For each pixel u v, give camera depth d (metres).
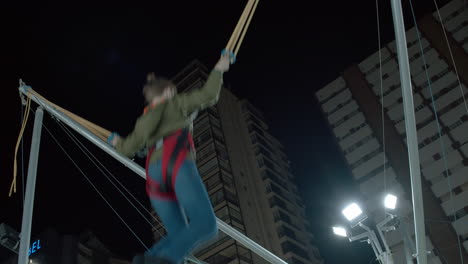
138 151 2.70
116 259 57.00
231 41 2.71
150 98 2.65
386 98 60.81
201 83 61.72
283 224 58.97
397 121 58.53
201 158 57.91
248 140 66.25
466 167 50.66
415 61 60.50
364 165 57.38
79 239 53.75
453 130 53.50
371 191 55.19
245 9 2.79
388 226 17.17
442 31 60.72
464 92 55.47
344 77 65.69
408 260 16.33
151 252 2.32
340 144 60.59
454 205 48.84
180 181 2.29
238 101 70.88
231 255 49.88
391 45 64.38
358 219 17.36
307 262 58.53
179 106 2.49
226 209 52.59
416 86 58.81
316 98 66.38
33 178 4.50
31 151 4.59
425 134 54.75
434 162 52.47
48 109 4.69
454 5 61.75
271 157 68.38
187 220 2.48
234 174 57.69
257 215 56.72
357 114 61.62
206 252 50.06
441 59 59.00
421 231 4.23
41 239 50.69
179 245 2.22
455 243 46.75
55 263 49.44
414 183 3.72
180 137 2.41
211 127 59.81
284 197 64.19
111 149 3.99
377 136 58.47
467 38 59.09
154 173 2.38
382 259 16.89
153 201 2.44
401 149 56.06
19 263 4.11
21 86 4.91
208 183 55.69
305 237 62.03
